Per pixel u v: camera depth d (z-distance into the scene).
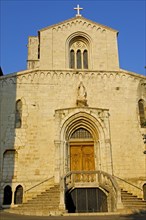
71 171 26.23
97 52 32.31
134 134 29.14
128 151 28.44
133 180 27.47
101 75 31.05
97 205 25.22
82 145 29.00
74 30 33.16
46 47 31.97
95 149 28.66
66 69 30.95
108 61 31.94
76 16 33.81
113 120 29.50
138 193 27.11
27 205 23.39
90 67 31.95
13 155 27.75
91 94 30.30
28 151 27.73
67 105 29.73
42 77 30.50
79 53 33.22
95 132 29.03
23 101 29.48
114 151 28.31
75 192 25.64
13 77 30.22
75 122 28.97
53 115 29.20
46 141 28.19
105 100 30.20
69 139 29.00
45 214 20.48
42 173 27.08
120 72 31.34
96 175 26.39
